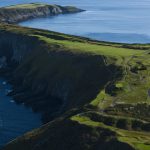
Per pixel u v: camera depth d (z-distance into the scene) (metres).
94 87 144.75
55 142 101.00
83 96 142.25
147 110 109.81
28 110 153.88
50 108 153.50
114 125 103.06
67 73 163.62
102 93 122.25
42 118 146.38
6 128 137.50
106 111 109.56
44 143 102.00
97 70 154.50
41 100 161.25
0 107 156.62
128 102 113.94
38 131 109.62
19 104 159.88
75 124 102.88
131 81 130.88
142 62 152.12
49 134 104.69
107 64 155.00
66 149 98.31
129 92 121.62
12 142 110.62
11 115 149.00
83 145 97.25
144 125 102.50
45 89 168.12
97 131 99.31
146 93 120.38
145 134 99.06
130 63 151.50
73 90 153.25
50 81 168.00
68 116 111.44
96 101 115.62
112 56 162.25
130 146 90.94
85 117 106.19
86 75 155.62
